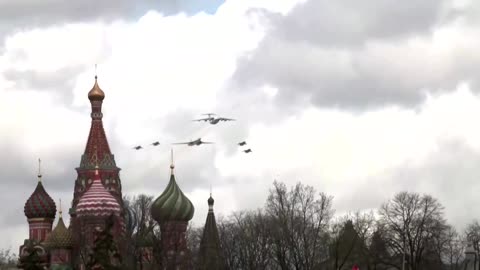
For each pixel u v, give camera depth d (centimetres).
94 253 17900
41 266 19650
